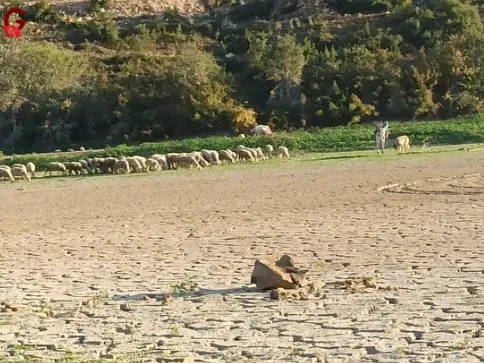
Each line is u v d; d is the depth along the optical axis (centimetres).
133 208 3494
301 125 9469
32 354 1108
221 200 3625
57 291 1606
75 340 1185
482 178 4119
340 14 12494
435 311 1255
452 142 7588
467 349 1032
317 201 3331
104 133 10144
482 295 1352
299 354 1048
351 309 1297
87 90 10475
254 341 1126
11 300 1523
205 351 1085
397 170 4875
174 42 12350
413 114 9300
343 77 10006
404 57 10406
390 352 1039
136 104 10144
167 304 1414
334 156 6669
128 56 11550
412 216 2622
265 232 2408
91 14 13838
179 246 2202
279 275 1484
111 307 1420
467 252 1816
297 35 11856
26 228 2930
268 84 10444
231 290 1518
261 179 4778
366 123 9256
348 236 2214
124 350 1110
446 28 11238
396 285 1479
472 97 9406
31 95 10625
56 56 11019
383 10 12425
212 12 13975
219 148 7894
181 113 9844
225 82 10362
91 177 6122
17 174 6181
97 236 2556
